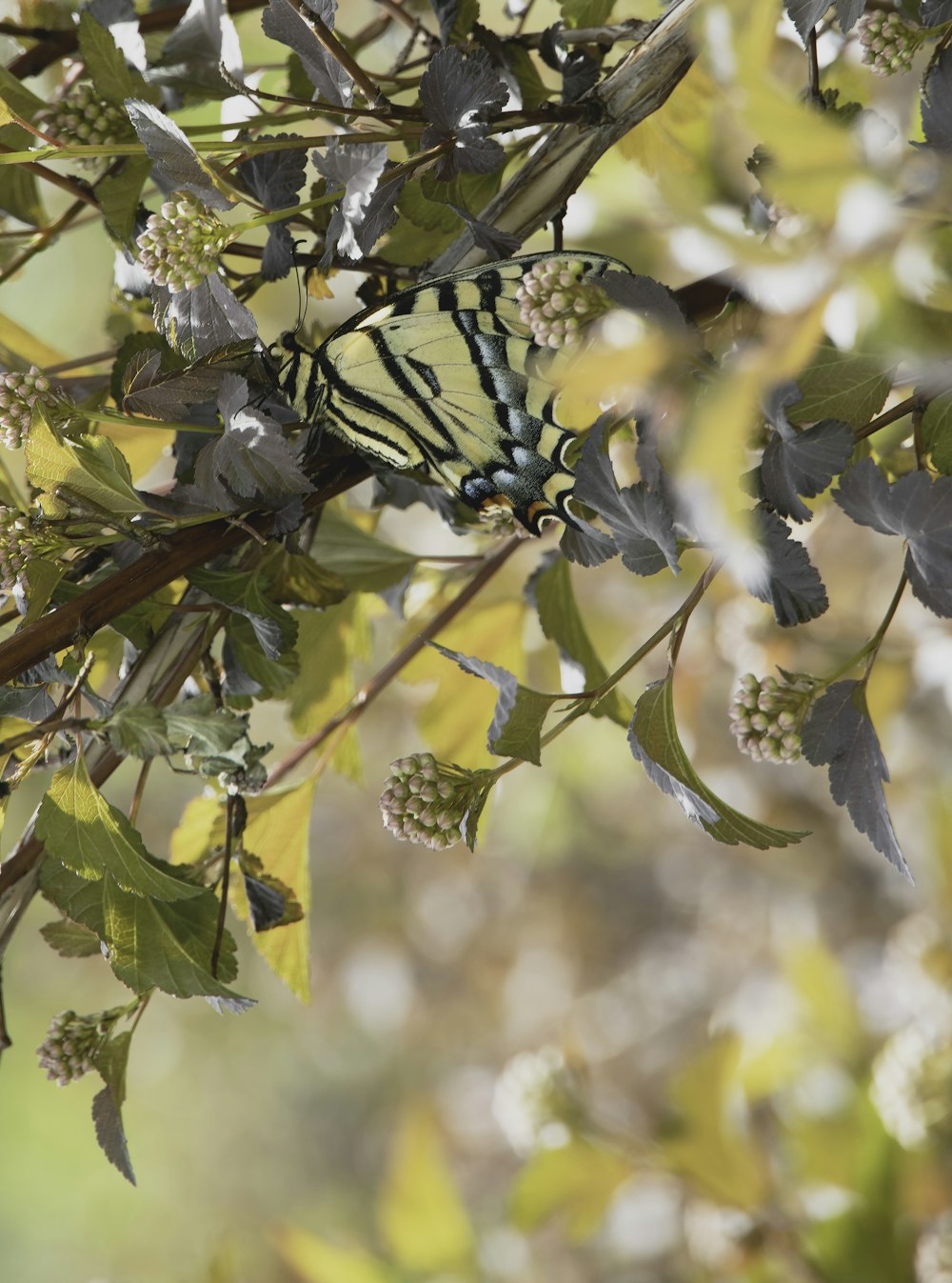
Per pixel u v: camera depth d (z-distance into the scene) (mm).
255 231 1119
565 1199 1329
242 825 1076
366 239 1061
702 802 1046
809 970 1440
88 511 1062
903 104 1181
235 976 1061
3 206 1146
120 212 1104
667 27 1073
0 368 1171
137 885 1051
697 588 1049
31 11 1159
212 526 1067
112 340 1153
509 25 1257
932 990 1439
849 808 1053
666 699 1050
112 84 1108
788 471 1033
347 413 1065
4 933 1069
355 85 1065
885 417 1040
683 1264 1633
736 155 1111
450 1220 1337
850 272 968
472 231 1068
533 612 1188
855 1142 1245
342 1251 1343
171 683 1075
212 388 1065
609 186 1166
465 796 1058
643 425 1035
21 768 1046
